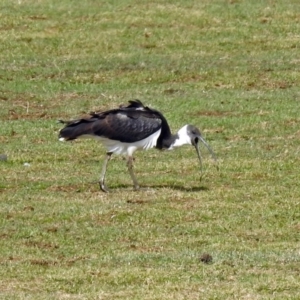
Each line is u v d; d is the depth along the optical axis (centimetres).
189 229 1420
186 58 2502
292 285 1188
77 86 2323
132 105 1672
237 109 2144
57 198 1571
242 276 1223
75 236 1389
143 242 1366
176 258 1289
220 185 1659
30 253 1318
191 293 1161
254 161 1784
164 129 1644
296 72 2400
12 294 1160
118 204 1534
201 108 2148
